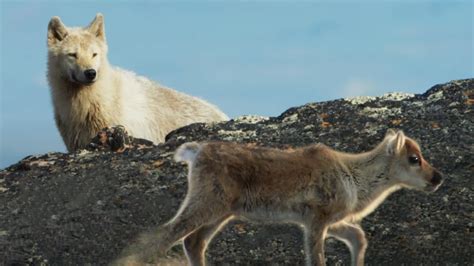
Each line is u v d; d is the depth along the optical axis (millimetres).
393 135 38719
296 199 36812
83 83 58469
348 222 38469
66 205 45812
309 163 37000
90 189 47156
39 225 43969
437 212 42469
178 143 52219
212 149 36594
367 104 55000
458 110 52531
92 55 59125
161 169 48719
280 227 42938
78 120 59500
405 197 43938
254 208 36938
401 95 56469
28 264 40625
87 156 51688
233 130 53500
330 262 39844
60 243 42219
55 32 60000
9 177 49719
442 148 47969
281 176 36594
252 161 36594
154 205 45031
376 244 40531
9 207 46031
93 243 42125
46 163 51188
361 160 38125
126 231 42969
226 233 42500
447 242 40000
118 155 51375
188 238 36969
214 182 36250
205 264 39562
